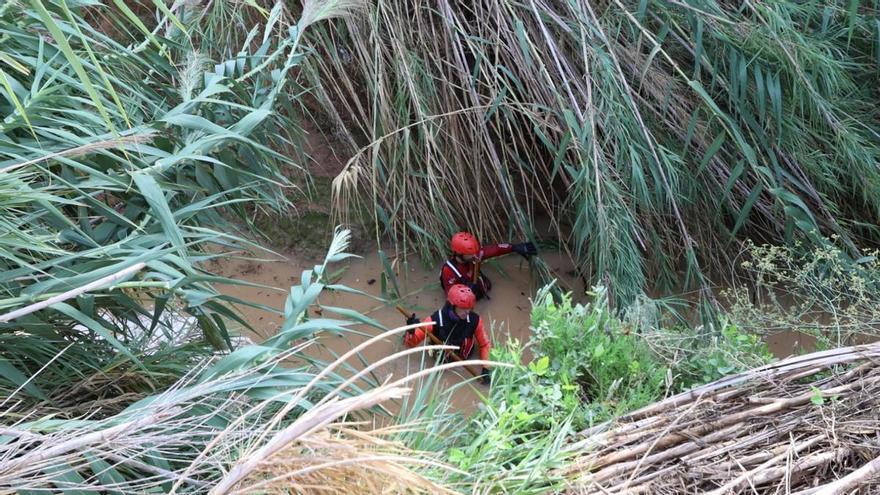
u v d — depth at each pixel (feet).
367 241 18.92
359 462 4.73
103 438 6.06
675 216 16.92
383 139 16.83
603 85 15.56
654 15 15.97
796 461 7.96
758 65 15.23
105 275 7.45
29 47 8.95
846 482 7.50
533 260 18.03
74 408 8.23
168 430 6.89
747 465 8.12
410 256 18.85
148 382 8.72
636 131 15.75
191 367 9.20
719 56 16.16
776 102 15.15
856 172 16.33
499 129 18.07
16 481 5.71
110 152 8.39
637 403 9.82
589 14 16.10
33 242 6.98
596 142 15.28
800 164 16.71
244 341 12.73
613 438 8.70
